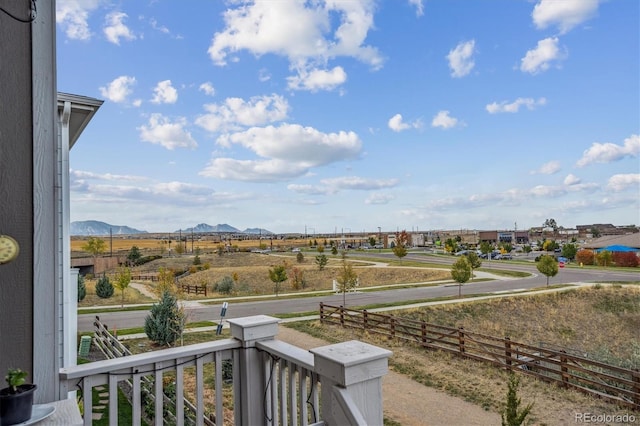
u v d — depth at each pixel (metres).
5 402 1.37
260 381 2.11
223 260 55.19
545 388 8.43
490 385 8.62
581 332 16.73
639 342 15.10
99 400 5.82
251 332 2.10
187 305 17.83
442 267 36.09
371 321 13.26
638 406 7.23
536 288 22.16
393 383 8.74
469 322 16.03
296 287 30.62
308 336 12.62
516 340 14.57
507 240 96.00
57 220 1.74
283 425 1.92
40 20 1.75
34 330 1.64
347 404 1.35
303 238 157.88
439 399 7.86
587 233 96.38
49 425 1.44
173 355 1.95
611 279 26.73
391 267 37.03
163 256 63.03
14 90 1.68
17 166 1.66
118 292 24.33
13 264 1.62
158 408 1.91
